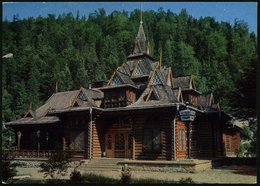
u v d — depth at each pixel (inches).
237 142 1887.3
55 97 1654.8
